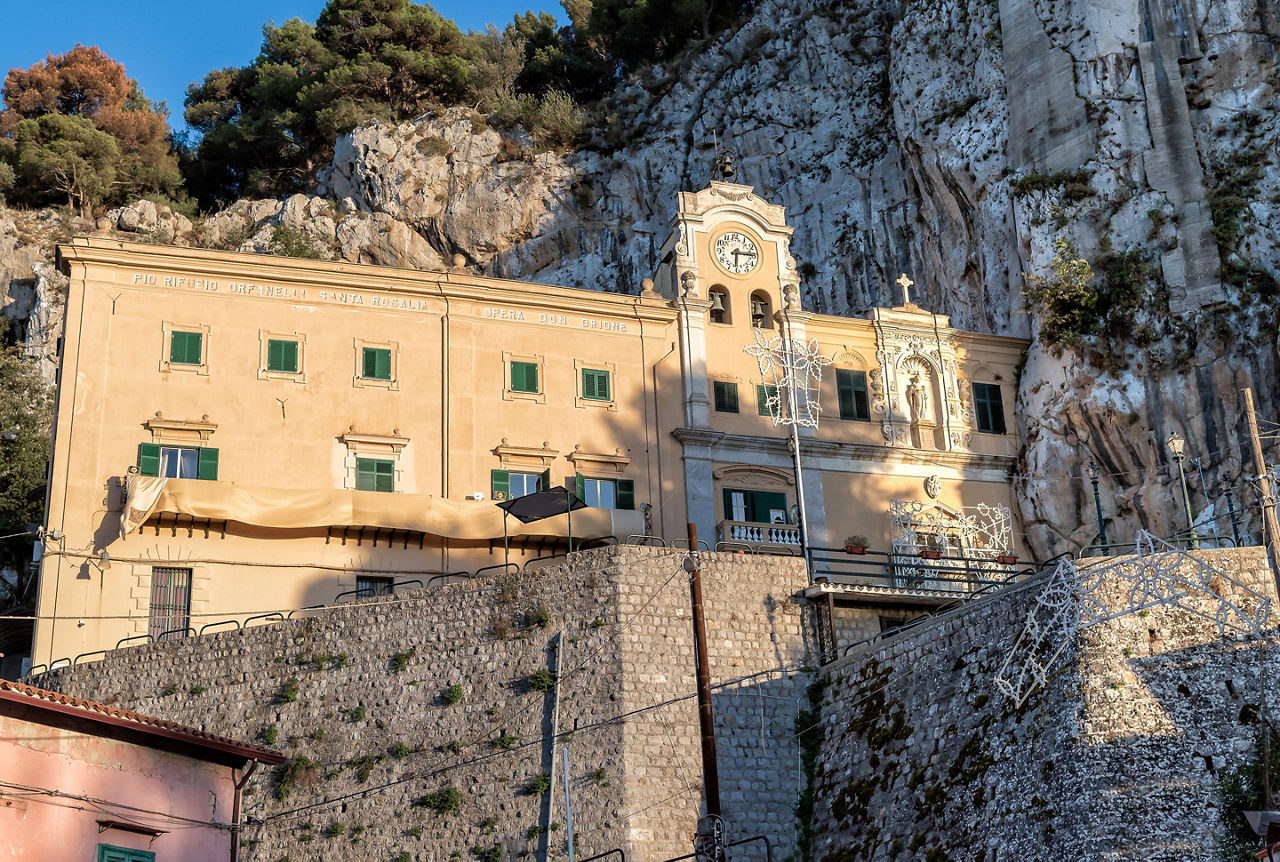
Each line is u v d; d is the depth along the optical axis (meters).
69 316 52.56
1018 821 34.75
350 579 52.34
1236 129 64.06
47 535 49.78
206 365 53.34
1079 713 34.91
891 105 80.75
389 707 43.06
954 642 40.03
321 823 41.84
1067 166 65.38
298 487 52.81
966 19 73.00
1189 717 34.47
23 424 70.75
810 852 40.53
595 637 42.72
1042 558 60.28
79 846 32.62
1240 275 60.03
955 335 63.03
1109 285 61.50
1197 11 65.75
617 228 86.56
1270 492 32.44
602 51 101.62
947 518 60.38
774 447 59.09
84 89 107.75
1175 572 36.47
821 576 53.97
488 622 43.66
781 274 62.19
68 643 48.91
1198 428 58.34
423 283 56.50
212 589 50.78
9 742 32.28
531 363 57.19
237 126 102.06
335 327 55.25
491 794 41.12
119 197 98.25
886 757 40.09
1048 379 61.50
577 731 41.47
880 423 61.06
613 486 56.69
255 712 43.91
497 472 55.22
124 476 51.16
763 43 89.56
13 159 97.06
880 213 78.38
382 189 89.12
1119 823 32.88
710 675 43.03
